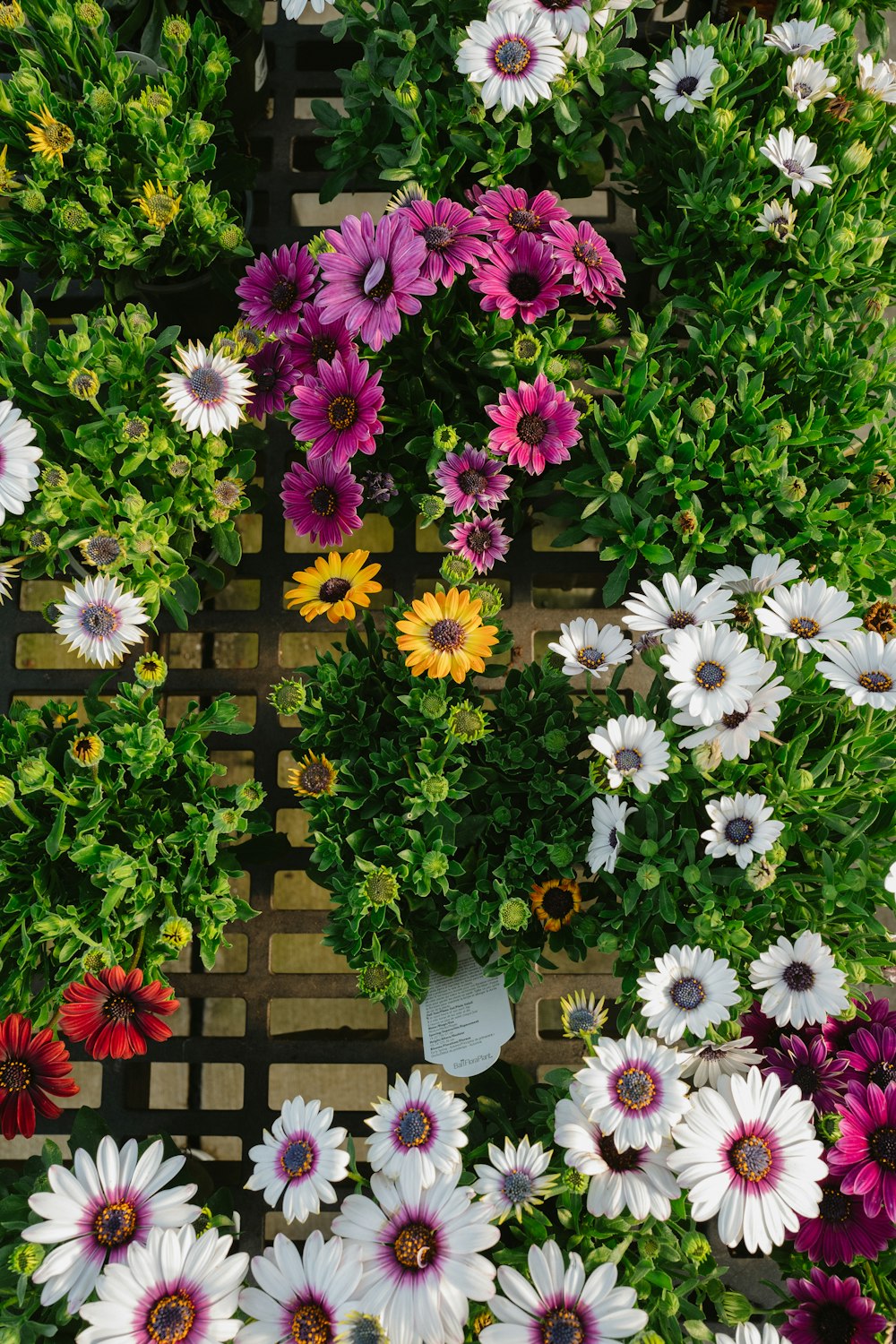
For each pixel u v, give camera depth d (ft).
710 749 4.96
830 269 5.84
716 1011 4.93
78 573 6.36
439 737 5.67
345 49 7.45
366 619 5.82
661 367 6.08
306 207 8.64
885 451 5.90
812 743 5.57
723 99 5.92
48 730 5.81
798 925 5.46
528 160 6.18
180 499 5.90
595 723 5.68
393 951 5.69
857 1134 4.85
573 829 5.57
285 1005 9.25
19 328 5.64
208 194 6.10
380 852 5.46
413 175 5.84
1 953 5.68
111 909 5.32
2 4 5.96
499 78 5.54
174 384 5.57
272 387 6.17
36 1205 4.62
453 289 5.93
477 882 5.59
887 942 5.41
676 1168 4.73
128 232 5.97
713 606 5.13
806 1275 5.28
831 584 5.91
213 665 7.75
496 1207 4.83
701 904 5.28
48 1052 5.11
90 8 5.79
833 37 5.95
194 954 7.23
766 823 4.92
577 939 5.71
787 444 5.76
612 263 5.89
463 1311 4.52
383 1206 4.74
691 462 5.74
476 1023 5.96
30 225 6.15
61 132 5.83
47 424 5.84
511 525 6.48
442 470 5.69
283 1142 4.93
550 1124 5.28
